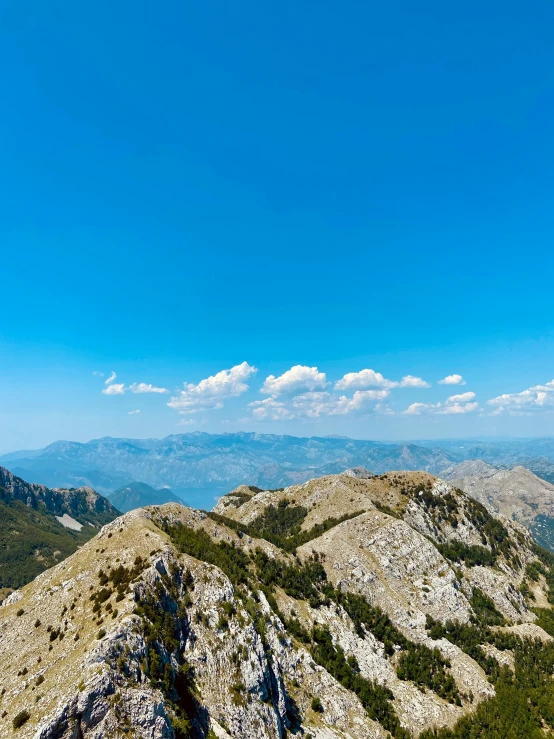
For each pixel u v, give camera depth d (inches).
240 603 4707.2
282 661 4968.0
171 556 4702.3
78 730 2728.8
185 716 3314.5
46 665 3326.8
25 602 4515.3
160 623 3794.3
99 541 5221.5
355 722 4926.2
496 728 5398.6
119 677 3038.9
